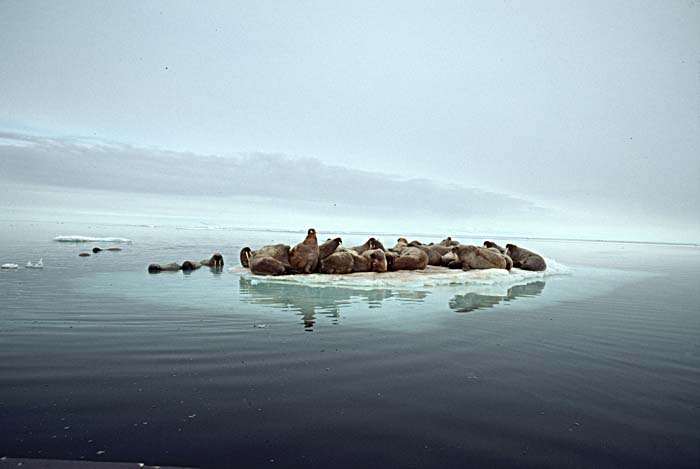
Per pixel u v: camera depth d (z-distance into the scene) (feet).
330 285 38.32
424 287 38.27
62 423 11.22
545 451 10.41
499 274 45.73
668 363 17.38
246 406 12.51
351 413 12.22
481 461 9.91
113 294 30.78
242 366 15.99
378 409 12.53
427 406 12.81
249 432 10.98
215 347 18.39
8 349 17.47
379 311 27.20
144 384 14.01
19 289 31.40
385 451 10.27
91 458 9.57
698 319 26.45
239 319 24.03
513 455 10.20
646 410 12.82
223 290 34.30
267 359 16.88
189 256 59.82
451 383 14.71
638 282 46.29
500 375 15.60
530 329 23.00
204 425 11.28
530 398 13.55
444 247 58.59
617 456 10.25
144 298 29.66
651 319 26.25
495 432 11.30
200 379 14.56
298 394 13.47
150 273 42.93
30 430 10.80
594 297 34.83
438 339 20.57
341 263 44.52
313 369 15.81
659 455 10.33
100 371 15.14
